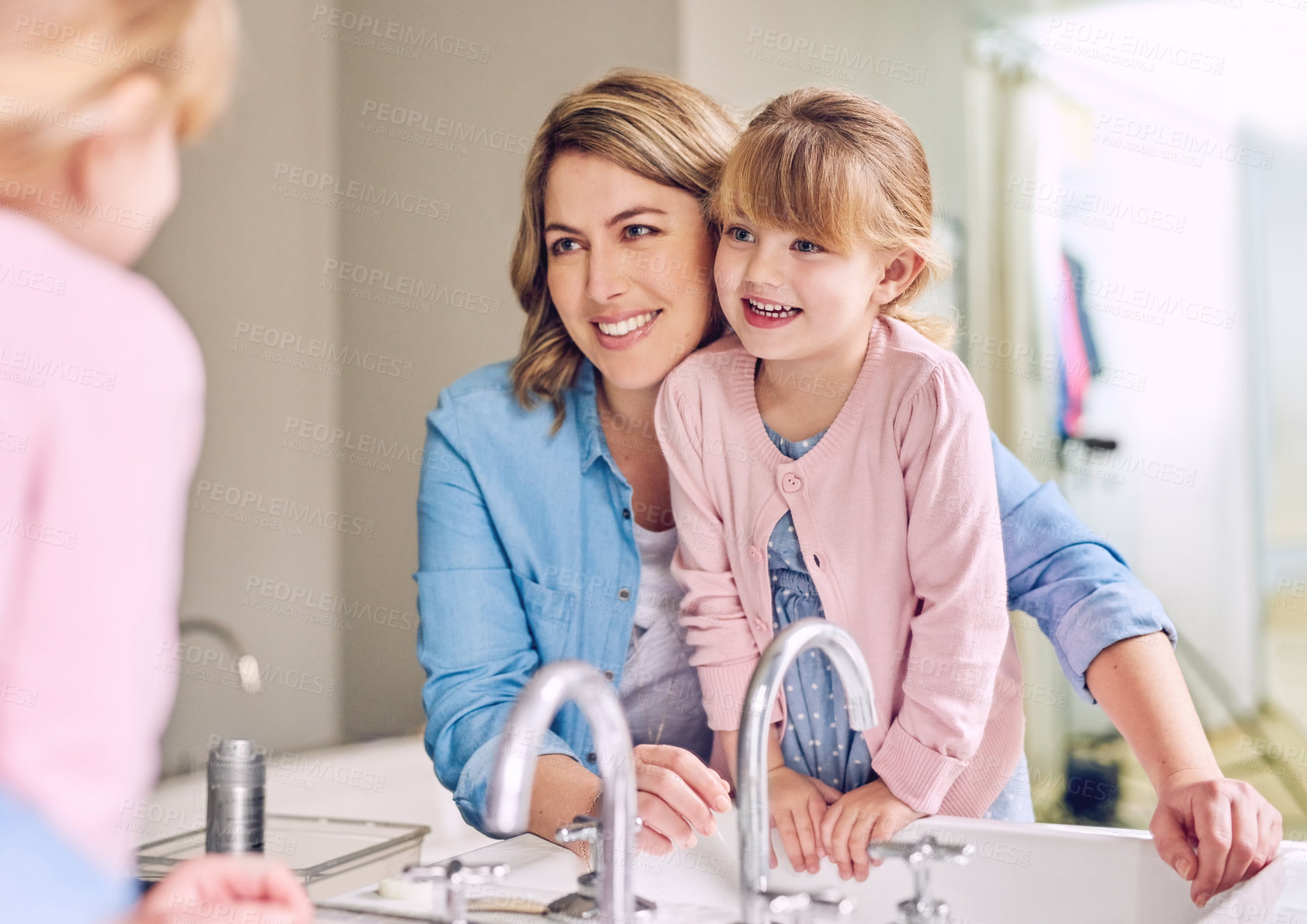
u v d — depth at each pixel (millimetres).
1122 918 843
